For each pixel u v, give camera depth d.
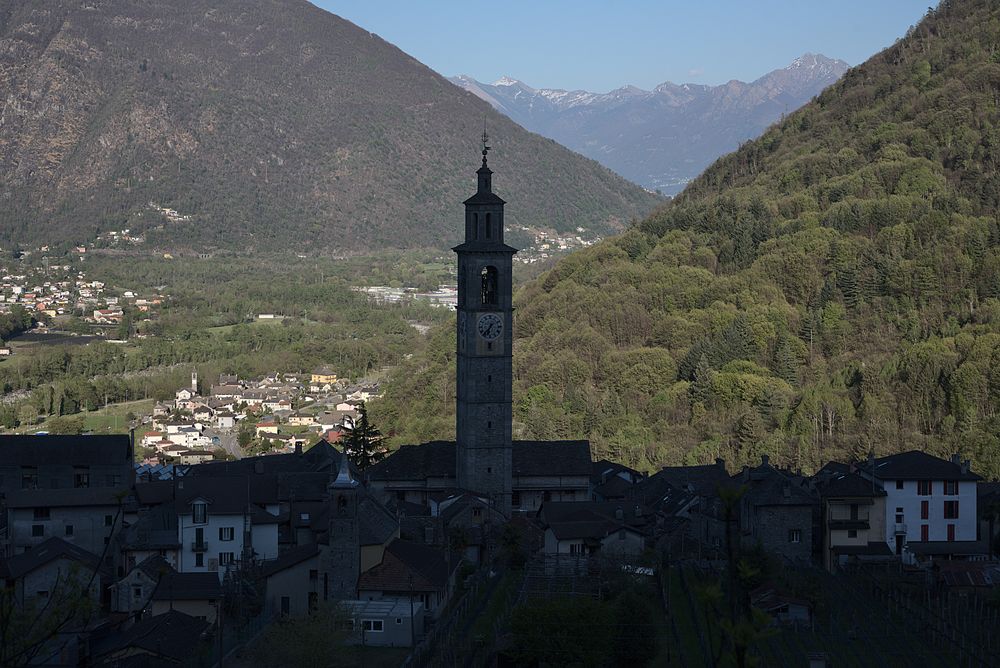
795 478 186.50
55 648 121.88
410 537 166.38
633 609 123.56
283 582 140.25
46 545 151.00
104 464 191.75
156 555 152.12
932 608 140.62
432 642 128.75
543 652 116.62
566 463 196.88
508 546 166.38
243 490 156.38
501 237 184.25
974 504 167.25
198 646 125.56
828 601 145.38
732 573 67.00
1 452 191.00
